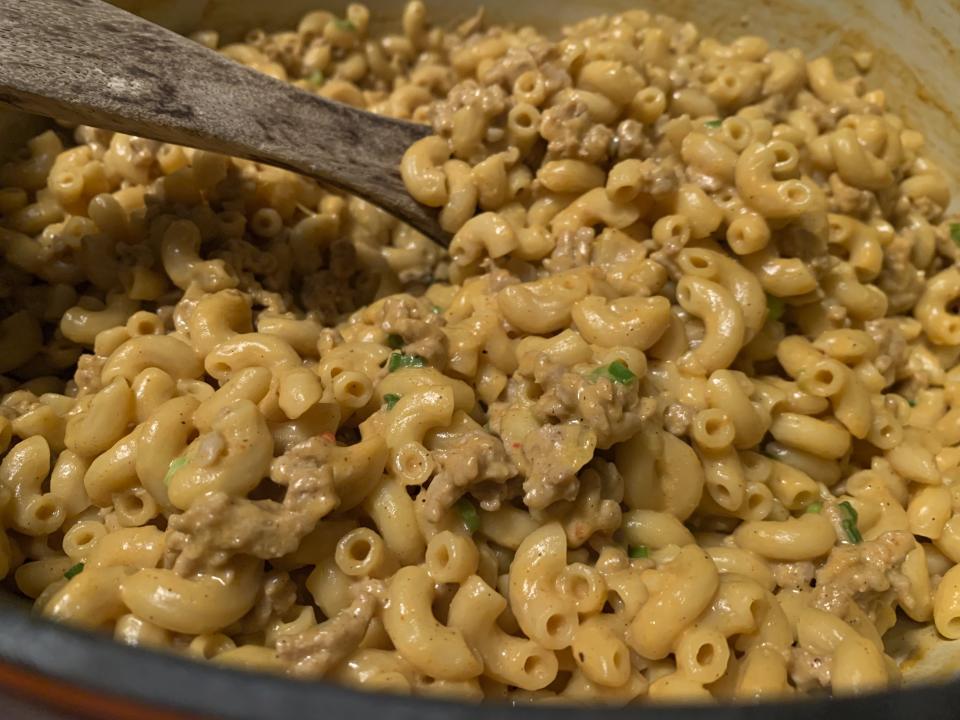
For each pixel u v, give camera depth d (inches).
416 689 7.8
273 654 7.7
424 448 8.8
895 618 9.4
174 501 7.8
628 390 8.9
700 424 9.4
